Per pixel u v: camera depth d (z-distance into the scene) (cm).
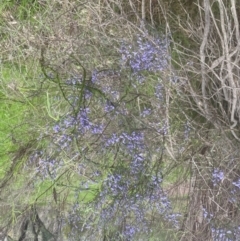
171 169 169
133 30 171
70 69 166
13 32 180
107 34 174
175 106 171
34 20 186
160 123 162
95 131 149
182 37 187
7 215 188
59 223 183
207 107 171
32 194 186
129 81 151
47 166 161
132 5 171
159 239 179
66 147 156
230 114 178
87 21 166
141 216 165
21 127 183
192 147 172
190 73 184
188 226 180
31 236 190
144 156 158
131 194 156
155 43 156
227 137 176
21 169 177
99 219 162
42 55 147
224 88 166
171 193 184
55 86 161
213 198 164
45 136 158
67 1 170
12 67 189
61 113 168
